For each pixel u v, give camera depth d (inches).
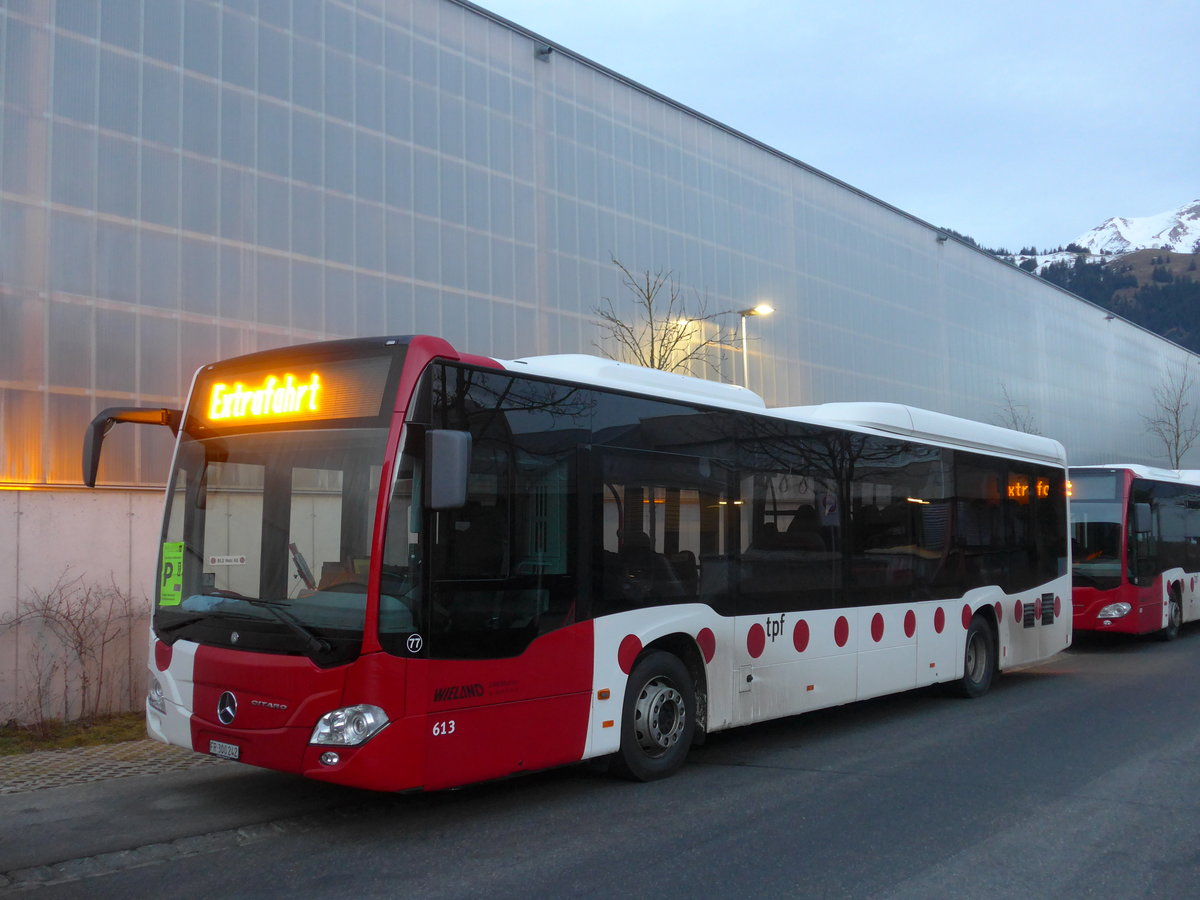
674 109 822.5
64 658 437.4
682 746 314.8
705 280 836.6
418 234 607.5
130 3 486.3
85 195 463.8
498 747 255.6
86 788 310.8
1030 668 597.6
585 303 717.9
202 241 502.9
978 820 262.8
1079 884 214.4
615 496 296.0
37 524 434.6
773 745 368.5
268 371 269.3
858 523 397.7
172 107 497.7
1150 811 270.1
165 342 484.4
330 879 219.5
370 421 247.8
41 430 442.6
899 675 413.4
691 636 316.5
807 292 963.3
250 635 249.9
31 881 220.5
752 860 230.8
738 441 344.2
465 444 232.7
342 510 244.8
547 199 698.8
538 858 233.1
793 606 359.3
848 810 273.7
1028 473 533.0
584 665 280.8
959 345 1230.3
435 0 634.8
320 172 558.3
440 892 210.5
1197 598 789.2
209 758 355.3
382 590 236.5
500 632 258.5
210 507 271.7
